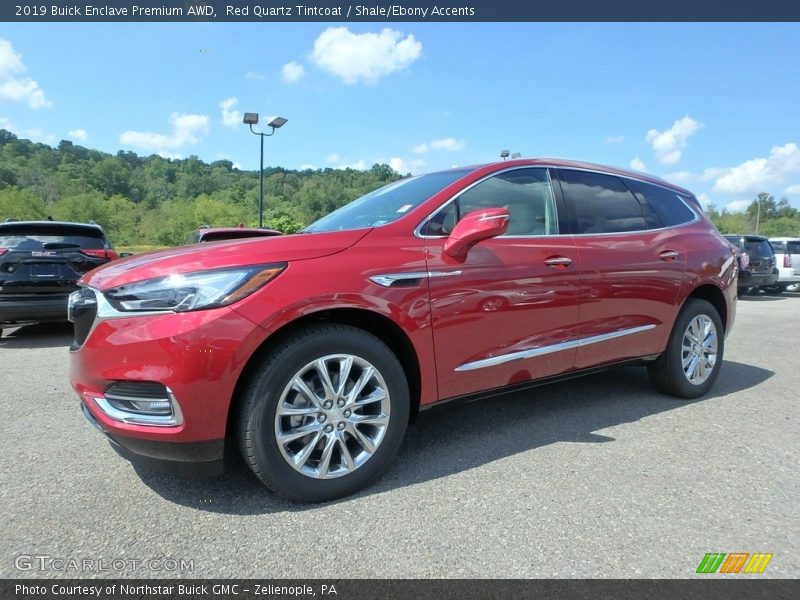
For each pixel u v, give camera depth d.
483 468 2.71
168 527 2.15
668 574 1.84
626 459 2.81
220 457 2.18
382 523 2.18
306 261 2.31
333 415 2.36
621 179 3.72
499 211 2.48
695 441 3.06
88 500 2.38
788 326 8.17
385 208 3.00
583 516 2.22
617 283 3.36
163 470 2.20
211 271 2.15
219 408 2.12
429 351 2.60
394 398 2.50
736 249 4.35
